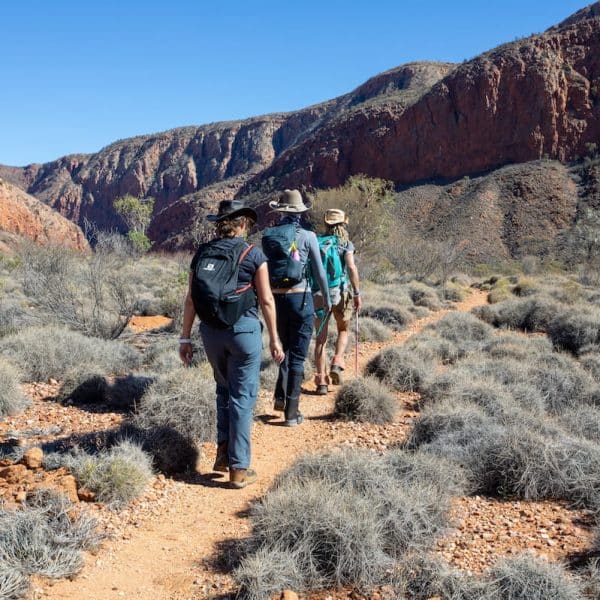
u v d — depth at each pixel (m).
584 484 4.12
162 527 3.88
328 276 6.85
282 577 3.09
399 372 7.53
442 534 3.63
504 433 4.70
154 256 33.25
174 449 4.80
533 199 87.25
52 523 3.56
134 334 11.95
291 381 5.92
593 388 6.94
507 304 15.05
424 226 92.31
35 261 13.58
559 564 3.15
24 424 5.87
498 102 100.88
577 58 100.06
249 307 4.45
